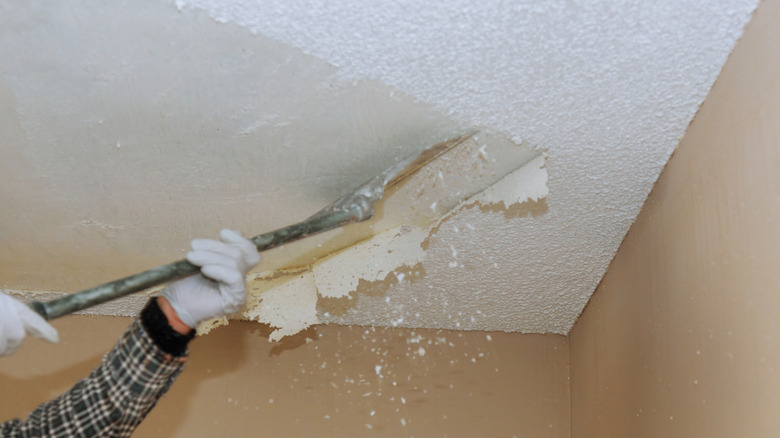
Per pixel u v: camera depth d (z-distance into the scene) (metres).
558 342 2.26
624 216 1.80
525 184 1.69
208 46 1.29
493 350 2.24
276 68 1.34
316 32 1.27
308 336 2.21
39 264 1.95
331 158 1.58
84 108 1.43
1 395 2.04
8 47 1.28
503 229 1.85
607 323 1.95
